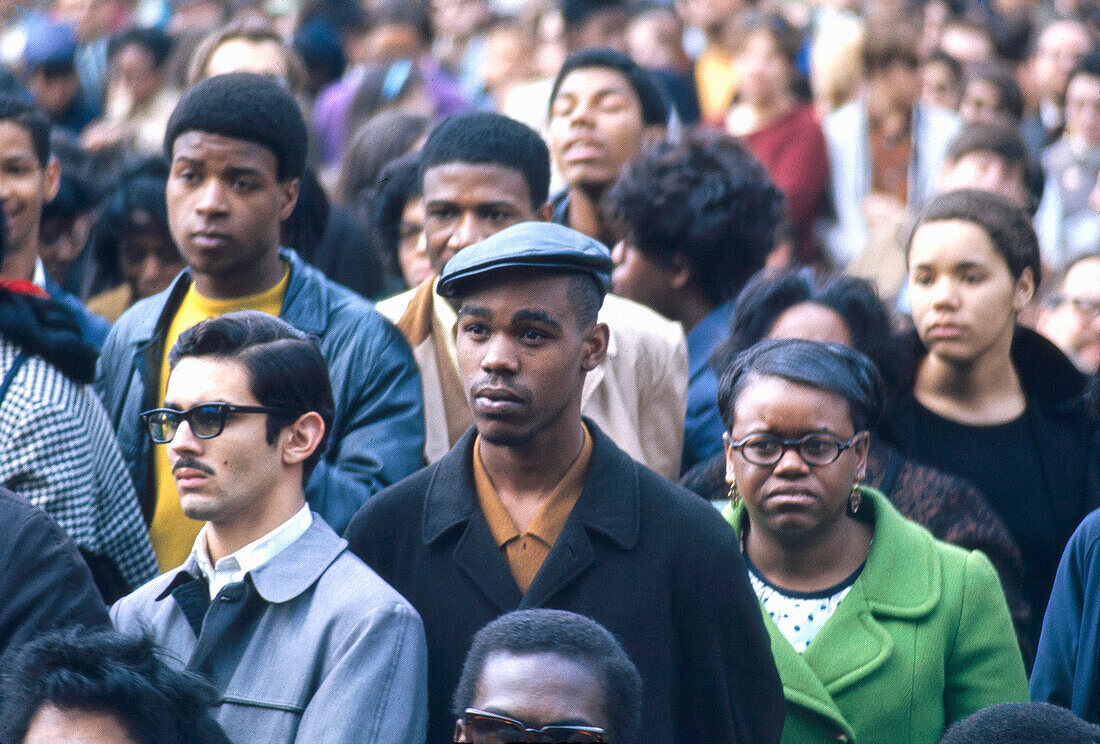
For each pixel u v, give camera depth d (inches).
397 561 270.1
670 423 366.0
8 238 364.2
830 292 362.3
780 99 697.6
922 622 287.0
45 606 262.2
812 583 294.4
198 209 332.8
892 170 658.2
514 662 221.8
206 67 500.4
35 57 744.3
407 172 438.6
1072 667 292.0
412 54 789.9
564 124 453.4
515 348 254.5
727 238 406.0
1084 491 362.6
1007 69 717.9
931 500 326.3
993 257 365.4
